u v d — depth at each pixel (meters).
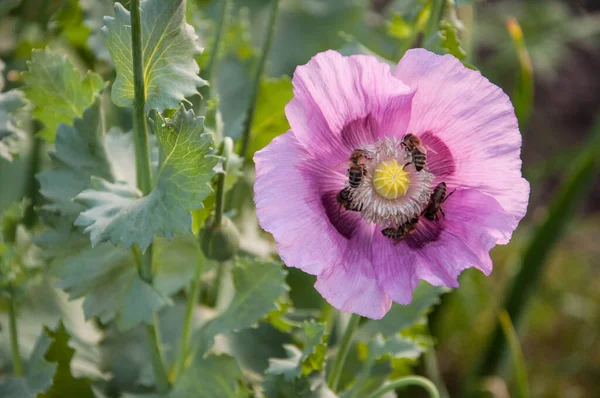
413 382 0.66
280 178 0.58
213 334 0.66
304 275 0.79
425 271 0.60
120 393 0.71
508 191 0.60
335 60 0.59
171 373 0.68
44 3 0.82
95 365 0.72
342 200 0.61
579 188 0.87
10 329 0.69
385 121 0.61
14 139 0.67
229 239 0.63
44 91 0.64
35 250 0.70
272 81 0.74
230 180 0.64
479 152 0.60
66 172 0.64
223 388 0.67
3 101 0.64
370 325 0.72
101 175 0.64
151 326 0.66
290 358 0.65
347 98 0.59
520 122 0.81
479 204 0.60
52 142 0.66
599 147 0.87
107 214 0.60
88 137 0.64
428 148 0.61
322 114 0.59
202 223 0.63
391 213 0.61
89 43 0.72
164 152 0.61
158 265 0.67
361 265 0.60
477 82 0.59
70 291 0.65
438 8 0.66
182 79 0.61
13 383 0.67
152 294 0.64
